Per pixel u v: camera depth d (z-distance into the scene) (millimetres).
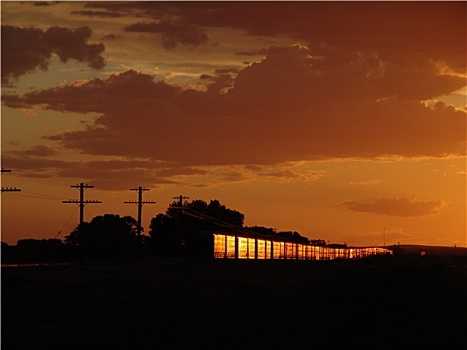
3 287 60688
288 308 57594
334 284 90312
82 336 39344
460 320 39938
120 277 83625
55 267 98250
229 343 38812
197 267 112938
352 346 36156
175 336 40656
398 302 57969
